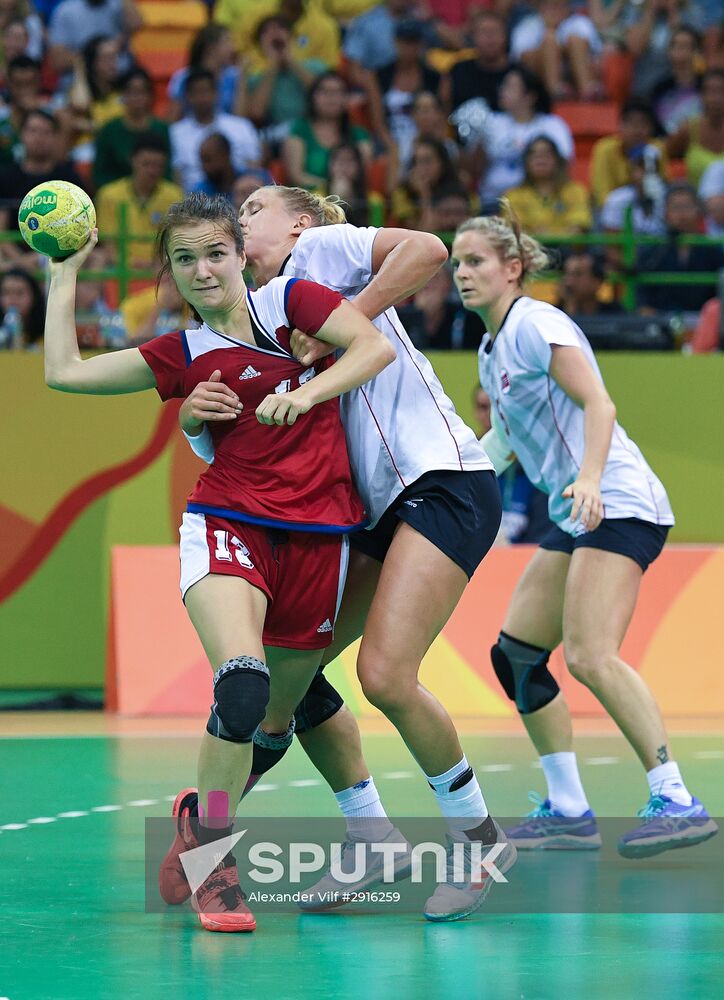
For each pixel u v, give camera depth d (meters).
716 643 20.95
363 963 7.78
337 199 10.51
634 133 30.19
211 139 27.84
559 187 28.06
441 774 9.08
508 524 21.20
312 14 33.59
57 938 8.30
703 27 35.41
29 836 11.57
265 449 8.83
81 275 24.06
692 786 14.33
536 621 11.73
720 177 30.34
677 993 7.13
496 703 20.47
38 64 30.28
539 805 11.95
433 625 9.09
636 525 11.27
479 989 7.21
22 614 22.19
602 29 35.22
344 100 29.12
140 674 20.58
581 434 11.38
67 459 22.14
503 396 11.70
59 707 21.05
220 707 8.26
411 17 33.81
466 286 11.72
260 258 9.91
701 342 24.19
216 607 8.52
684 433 22.75
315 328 8.79
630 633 20.86
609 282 25.75
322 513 8.90
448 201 25.89
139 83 28.31
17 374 22.06
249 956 7.93
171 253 8.77
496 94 30.59
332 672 20.48
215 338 8.91
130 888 9.68
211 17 36.41
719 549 21.33
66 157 30.36
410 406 9.35
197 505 8.84
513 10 34.50
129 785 14.27
